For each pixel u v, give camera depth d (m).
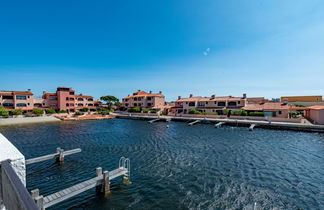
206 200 11.39
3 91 64.44
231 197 11.70
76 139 29.12
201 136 31.59
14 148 4.36
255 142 26.61
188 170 15.88
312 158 19.05
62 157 18.14
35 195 9.11
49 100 73.88
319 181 13.73
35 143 26.14
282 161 18.12
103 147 23.92
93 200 11.39
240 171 15.64
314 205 10.82
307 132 34.78
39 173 15.34
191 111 60.19
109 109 88.94
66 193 10.51
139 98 81.81
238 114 51.09
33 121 54.12
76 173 15.37
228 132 35.62
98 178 12.07
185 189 12.67
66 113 71.69
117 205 10.90
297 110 55.03
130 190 12.55
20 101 64.12
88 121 56.75
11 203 2.72
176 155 20.20
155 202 11.18
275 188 12.76
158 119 57.69
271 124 39.06
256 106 51.56
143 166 16.84
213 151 21.80
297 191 12.36
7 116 53.72
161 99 81.12
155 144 25.62
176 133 34.88
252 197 11.70
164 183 13.52
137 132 36.22
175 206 10.80
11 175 2.87
